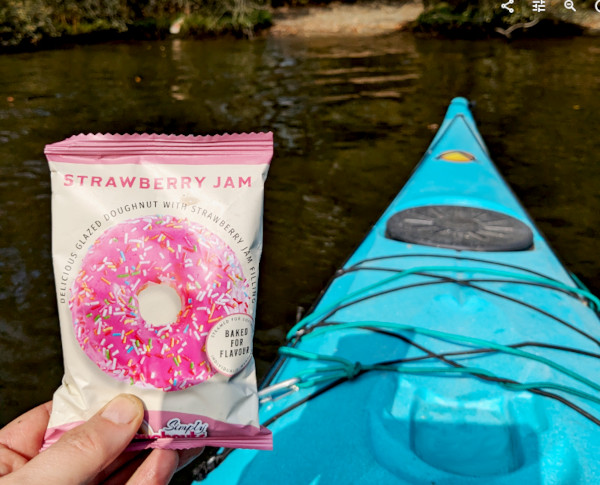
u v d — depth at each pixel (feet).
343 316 2.26
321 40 12.54
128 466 1.00
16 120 7.11
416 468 1.50
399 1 16.56
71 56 11.06
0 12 11.66
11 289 3.71
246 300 0.91
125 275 0.89
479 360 1.92
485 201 3.27
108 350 0.89
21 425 1.00
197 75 9.36
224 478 1.57
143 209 0.90
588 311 2.31
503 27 12.71
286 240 4.26
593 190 5.01
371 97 7.89
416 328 2.05
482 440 1.65
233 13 13.32
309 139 6.31
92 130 6.76
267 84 8.69
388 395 1.77
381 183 5.17
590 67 9.46
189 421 0.89
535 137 6.31
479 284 2.39
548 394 1.73
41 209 4.71
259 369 3.10
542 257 2.71
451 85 8.49
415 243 2.81
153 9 13.78
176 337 0.89
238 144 0.92
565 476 1.49
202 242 0.90
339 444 1.62
